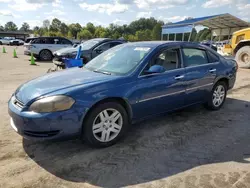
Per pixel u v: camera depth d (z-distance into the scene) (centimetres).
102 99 339
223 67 527
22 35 9562
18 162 318
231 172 304
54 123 310
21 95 342
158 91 401
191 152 354
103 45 1037
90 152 347
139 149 360
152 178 291
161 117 491
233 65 564
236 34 1270
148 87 387
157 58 412
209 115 509
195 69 463
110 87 349
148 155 343
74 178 288
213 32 2230
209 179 289
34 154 338
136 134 411
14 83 805
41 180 282
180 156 342
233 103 597
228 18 1758
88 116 334
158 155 344
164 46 429
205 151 358
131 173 300
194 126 450
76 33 10038
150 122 464
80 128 330
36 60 1669
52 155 337
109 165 316
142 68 388
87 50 999
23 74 1007
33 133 316
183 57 450
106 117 353
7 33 9306
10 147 355
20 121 317
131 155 342
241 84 818
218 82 526
